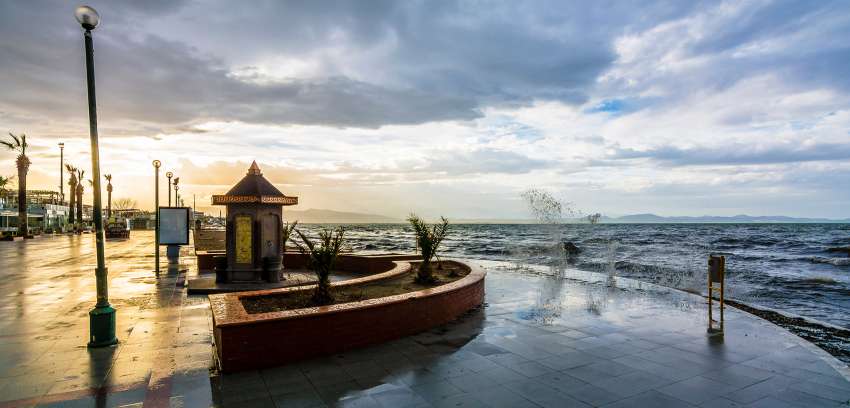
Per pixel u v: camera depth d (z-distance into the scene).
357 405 5.22
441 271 14.62
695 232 103.50
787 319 11.80
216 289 12.63
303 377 6.11
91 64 7.39
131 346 7.47
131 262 21.59
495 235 89.31
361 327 7.51
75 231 59.59
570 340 8.04
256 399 5.36
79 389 5.63
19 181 46.50
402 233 116.06
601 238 70.56
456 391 5.66
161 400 5.31
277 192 14.47
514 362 6.81
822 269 26.92
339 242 8.86
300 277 15.53
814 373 6.42
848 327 11.78
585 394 5.61
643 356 7.14
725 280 21.19
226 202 13.62
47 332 8.40
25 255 25.88
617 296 12.61
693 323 9.38
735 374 6.36
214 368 6.44
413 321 8.46
